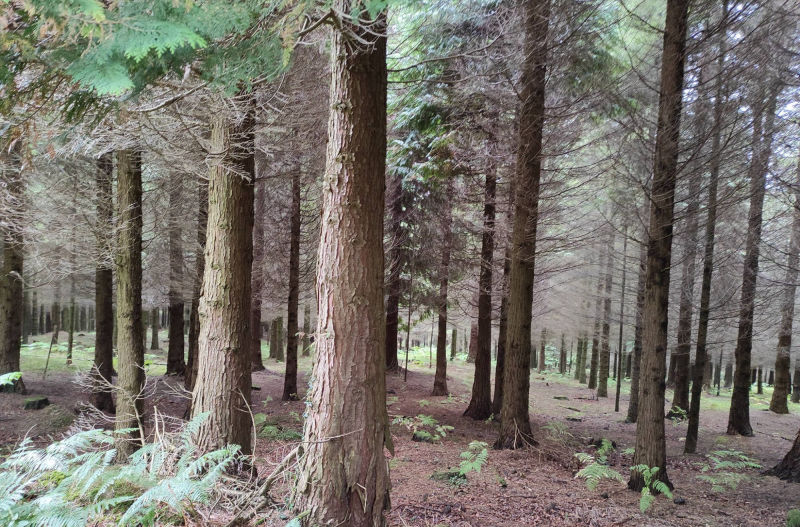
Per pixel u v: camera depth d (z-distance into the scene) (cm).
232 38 278
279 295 1367
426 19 753
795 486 685
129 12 188
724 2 607
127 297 597
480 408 1117
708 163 596
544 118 787
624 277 1317
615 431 1138
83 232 797
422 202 1268
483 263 1075
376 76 323
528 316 816
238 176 487
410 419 976
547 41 715
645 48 750
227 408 462
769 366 2070
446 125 982
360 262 315
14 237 843
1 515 234
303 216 1225
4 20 178
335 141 318
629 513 523
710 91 616
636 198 709
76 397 1032
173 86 373
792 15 561
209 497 318
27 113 286
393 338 1678
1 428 806
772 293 957
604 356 1739
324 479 306
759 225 911
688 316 1134
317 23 261
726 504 595
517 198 811
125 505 299
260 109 552
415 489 554
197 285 1062
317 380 318
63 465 293
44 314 3122
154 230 948
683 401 1320
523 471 672
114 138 457
